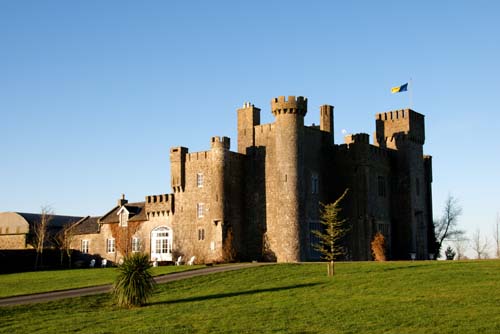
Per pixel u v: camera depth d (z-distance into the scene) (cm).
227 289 4159
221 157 7019
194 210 7231
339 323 2911
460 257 9531
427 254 7969
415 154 7900
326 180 7412
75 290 4306
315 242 6994
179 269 5384
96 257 8225
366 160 7181
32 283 4928
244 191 7244
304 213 6750
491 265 4819
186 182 7375
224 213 6925
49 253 8100
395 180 7788
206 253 7012
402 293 3675
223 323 3003
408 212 7638
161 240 7544
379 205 7394
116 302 3738
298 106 6812
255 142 7256
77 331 2947
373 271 4678
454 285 3859
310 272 4788
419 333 2645
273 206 6956
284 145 6769
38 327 3061
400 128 7862
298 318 3064
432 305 3234
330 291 3888
